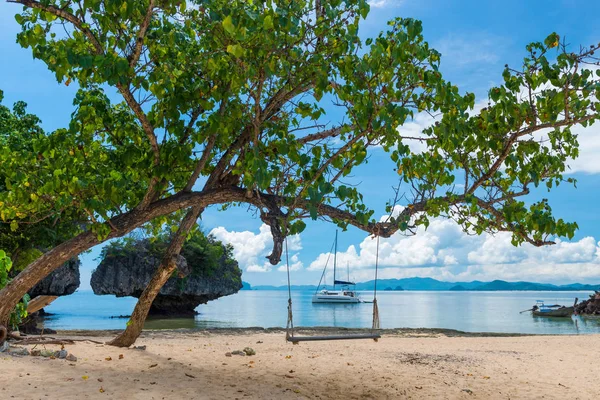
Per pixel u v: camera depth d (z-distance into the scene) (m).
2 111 23.16
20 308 11.88
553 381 11.04
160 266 11.93
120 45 7.97
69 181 8.59
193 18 9.32
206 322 51.66
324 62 7.79
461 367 12.42
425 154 8.64
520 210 8.35
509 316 68.31
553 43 7.47
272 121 9.73
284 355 13.04
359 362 12.38
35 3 7.50
